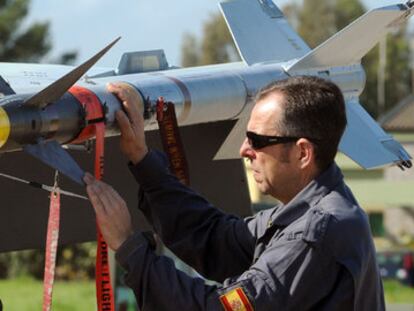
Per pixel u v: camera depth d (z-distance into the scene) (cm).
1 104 436
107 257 444
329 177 445
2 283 2862
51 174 625
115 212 438
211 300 424
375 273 445
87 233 649
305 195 442
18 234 623
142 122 486
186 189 507
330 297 429
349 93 706
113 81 537
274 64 684
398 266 2867
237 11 738
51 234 436
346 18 7219
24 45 3406
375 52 6525
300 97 440
